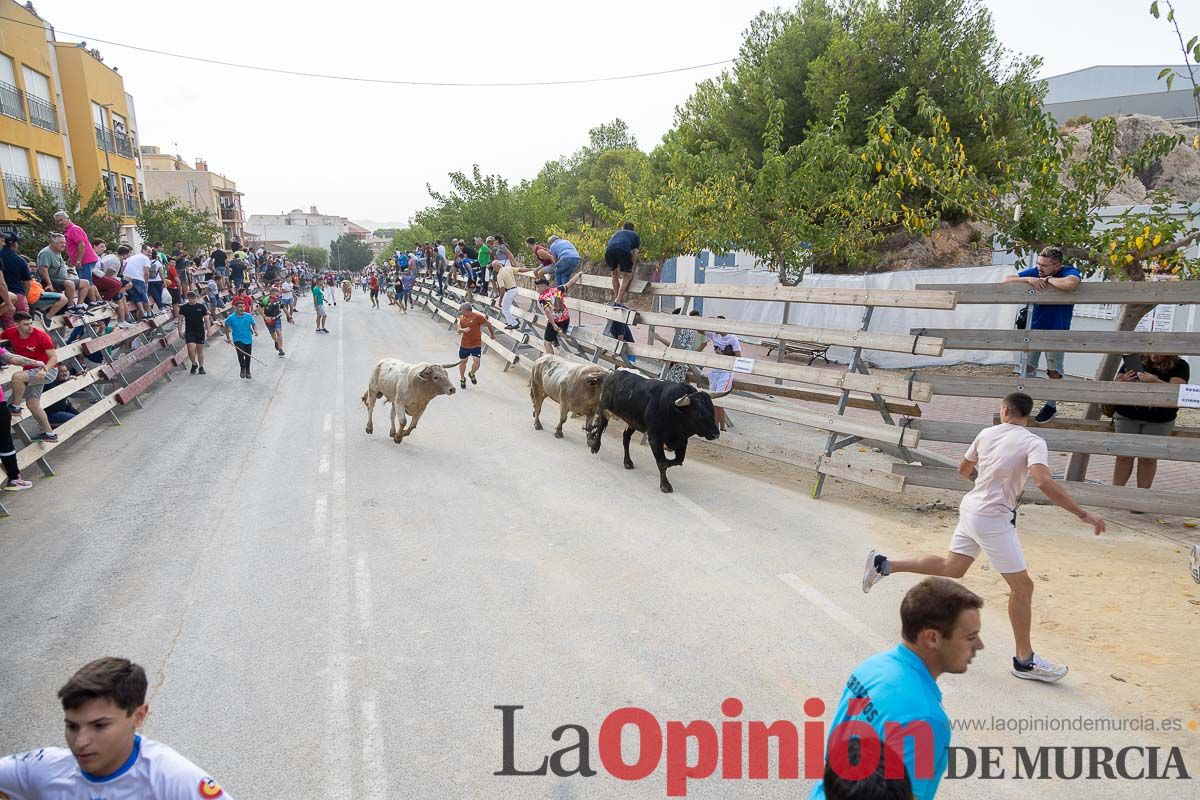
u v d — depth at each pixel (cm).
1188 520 763
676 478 924
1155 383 739
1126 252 856
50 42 2900
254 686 474
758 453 930
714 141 2609
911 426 805
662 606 578
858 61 2080
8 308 1012
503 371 1705
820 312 1927
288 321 2812
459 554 679
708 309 2338
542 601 587
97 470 941
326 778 393
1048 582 616
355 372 1672
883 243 2308
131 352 1429
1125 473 796
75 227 1512
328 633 539
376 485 880
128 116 3538
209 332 2167
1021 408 474
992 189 1028
